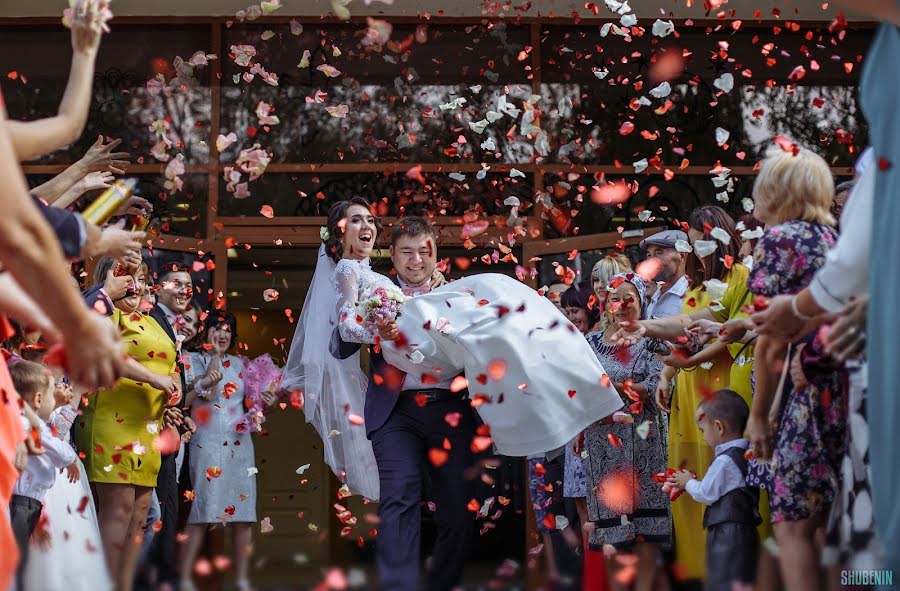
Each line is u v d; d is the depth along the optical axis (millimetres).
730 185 4602
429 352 3775
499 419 3689
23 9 6949
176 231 6883
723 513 3336
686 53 6133
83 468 3973
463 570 3895
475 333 3703
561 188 6785
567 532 4695
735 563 3273
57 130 2203
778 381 2967
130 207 3492
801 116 6992
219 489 5156
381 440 3840
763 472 3051
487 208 6930
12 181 1564
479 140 6988
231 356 5477
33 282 1606
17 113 6941
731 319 3699
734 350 3803
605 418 4078
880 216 1982
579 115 7000
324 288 5000
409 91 7051
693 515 3881
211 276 6832
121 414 4402
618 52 7062
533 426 3682
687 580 3859
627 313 4281
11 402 2242
